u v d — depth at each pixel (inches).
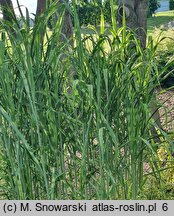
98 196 92.1
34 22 93.9
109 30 95.3
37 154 91.4
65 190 94.7
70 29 160.1
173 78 287.3
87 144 92.8
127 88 91.9
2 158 93.1
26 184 93.8
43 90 91.4
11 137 91.5
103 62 91.6
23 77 84.4
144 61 91.7
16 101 91.0
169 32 286.0
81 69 90.3
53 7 90.7
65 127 98.0
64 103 94.1
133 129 92.3
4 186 99.0
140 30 152.9
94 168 94.3
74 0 91.0
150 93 96.9
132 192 97.4
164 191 104.8
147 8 154.8
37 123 85.3
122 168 95.6
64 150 99.5
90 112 90.0
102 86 93.8
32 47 88.9
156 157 110.1
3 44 86.4
